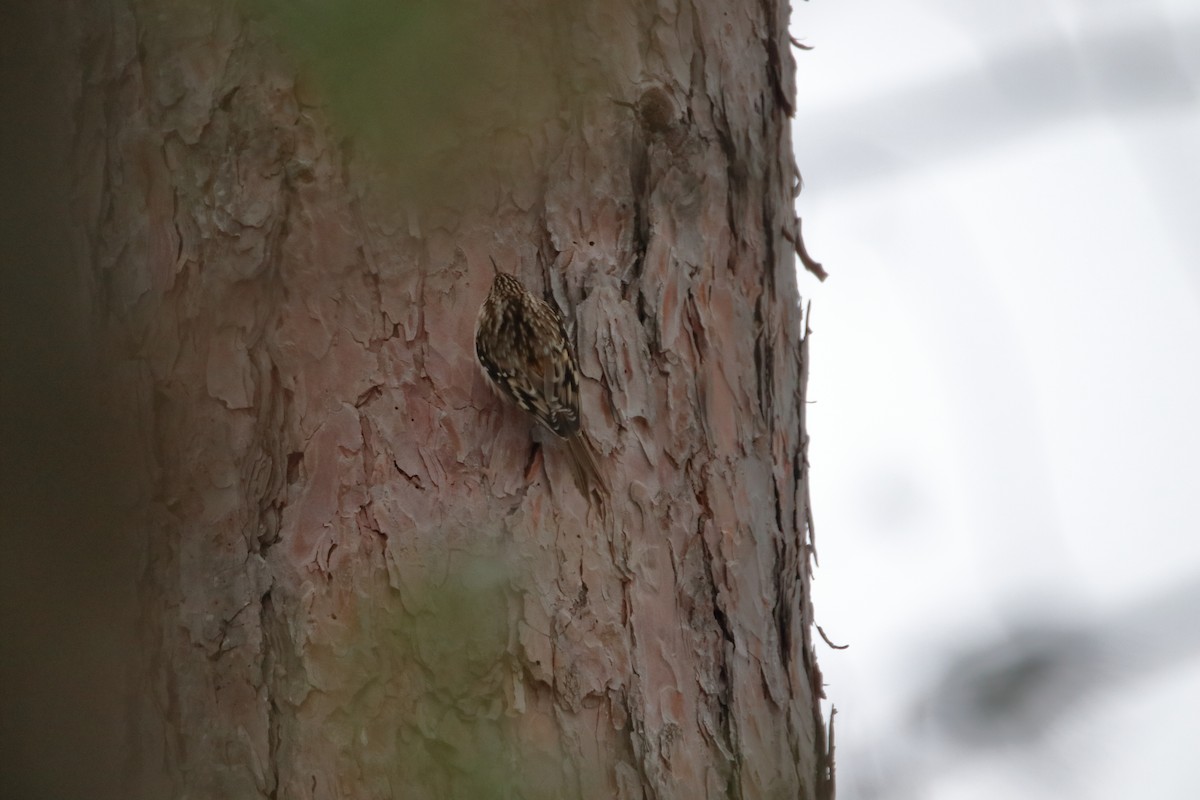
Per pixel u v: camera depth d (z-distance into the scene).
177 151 6.43
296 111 6.48
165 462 6.20
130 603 5.95
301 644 6.23
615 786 6.55
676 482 7.17
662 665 6.88
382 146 3.78
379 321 6.66
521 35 6.84
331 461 6.48
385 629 6.29
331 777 6.09
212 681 6.11
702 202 7.46
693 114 7.45
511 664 6.39
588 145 7.12
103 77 6.42
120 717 5.87
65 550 5.77
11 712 5.65
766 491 7.60
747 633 7.27
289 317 6.50
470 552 6.53
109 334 6.21
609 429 7.02
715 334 7.45
